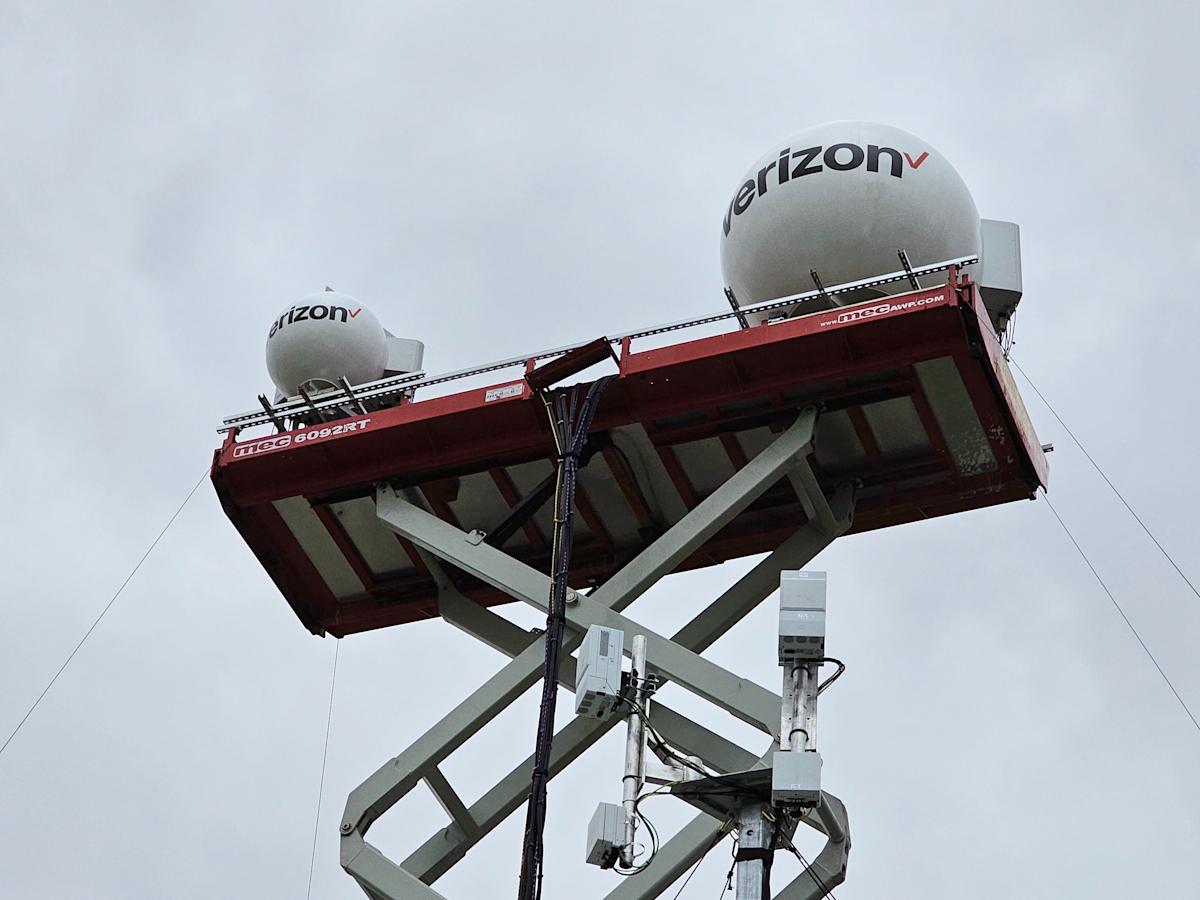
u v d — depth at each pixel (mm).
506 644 27688
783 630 18359
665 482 27594
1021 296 27781
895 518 27672
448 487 27828
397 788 25328
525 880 20984
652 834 19719
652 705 25281
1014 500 27078
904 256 25297
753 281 26781
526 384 26266
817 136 26766
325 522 28484
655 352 25734
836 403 25750
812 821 23781
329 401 27812
